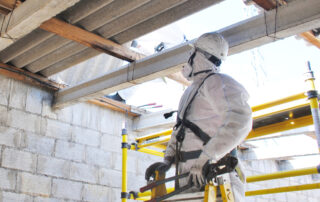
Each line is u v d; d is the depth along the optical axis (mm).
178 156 2016
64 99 5348
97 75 5148
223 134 1799
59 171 5301
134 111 6320
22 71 5246
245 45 3656
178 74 5137
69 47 4633
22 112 5168
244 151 6430
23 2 3680
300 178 8867
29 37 4441
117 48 4434
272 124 4203
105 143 5961
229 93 1910
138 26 4191
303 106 3670
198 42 2203
